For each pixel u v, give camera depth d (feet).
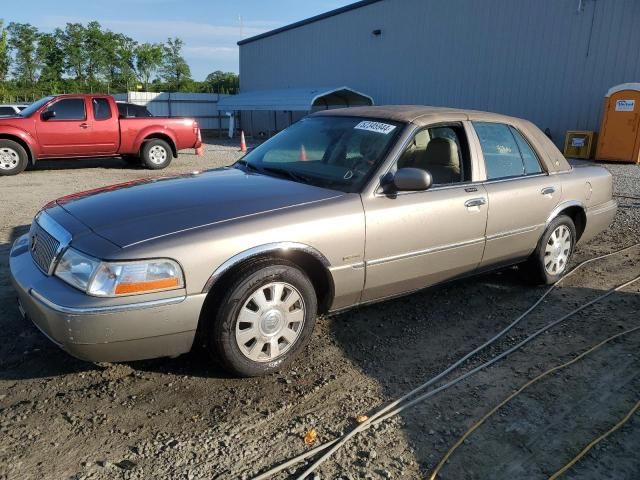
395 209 12.50
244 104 95.30
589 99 55.36
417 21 73.87
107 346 9.58
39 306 9.73
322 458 8.93
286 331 11.39
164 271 9.71
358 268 12.09
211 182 12.96
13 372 11.28
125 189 12.73
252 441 9.37
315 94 79.66
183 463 8.77
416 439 9.55
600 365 12.30
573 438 9.71
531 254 16.56
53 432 9.44
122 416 9.95
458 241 13.92
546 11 57.93
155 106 109.50
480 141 14.83
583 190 17.52
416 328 14.07
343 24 87.61
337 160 13.43
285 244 10.86
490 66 64.64
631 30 51.34
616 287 17.30
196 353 12.28
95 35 205.36
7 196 31.04
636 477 8.77
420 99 75.31
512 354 12.82
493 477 8.68
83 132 42.11
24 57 192.85
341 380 11.44
